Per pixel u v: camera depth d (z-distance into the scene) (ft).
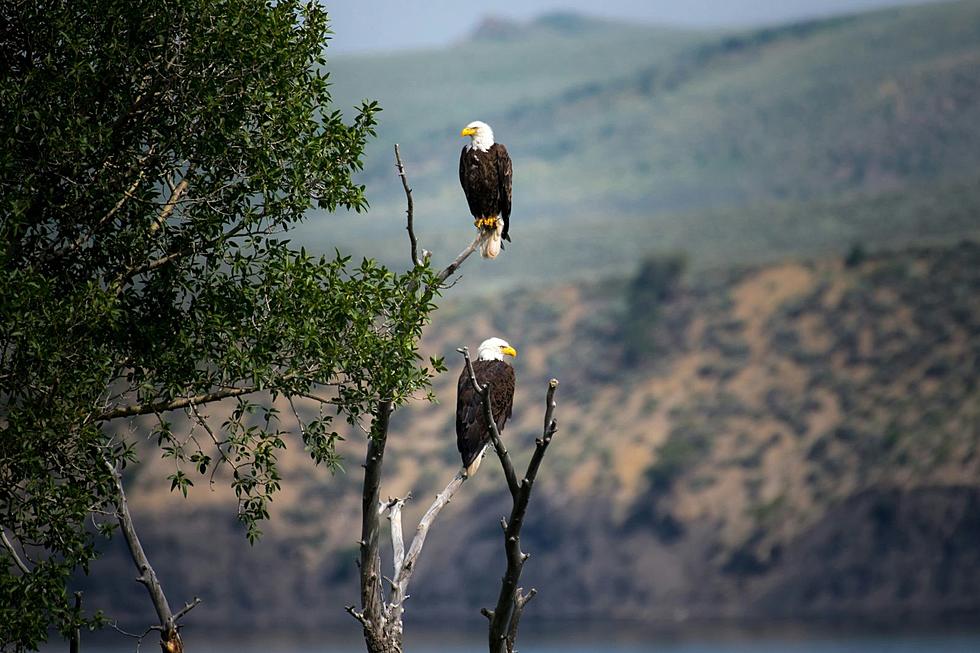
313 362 36.24
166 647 35.81
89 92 35.12
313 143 36.37
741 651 195.83
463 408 40.04
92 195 35.29
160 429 35.78
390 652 36.37
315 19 37.22
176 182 38.29
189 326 36.47
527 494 30.04
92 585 237.25
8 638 33.35
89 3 35.29
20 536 34.01
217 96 35.63
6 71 36.09
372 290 35.94
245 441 36.06
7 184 34.81
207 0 35.14
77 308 33.01
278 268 35.91
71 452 34.88
